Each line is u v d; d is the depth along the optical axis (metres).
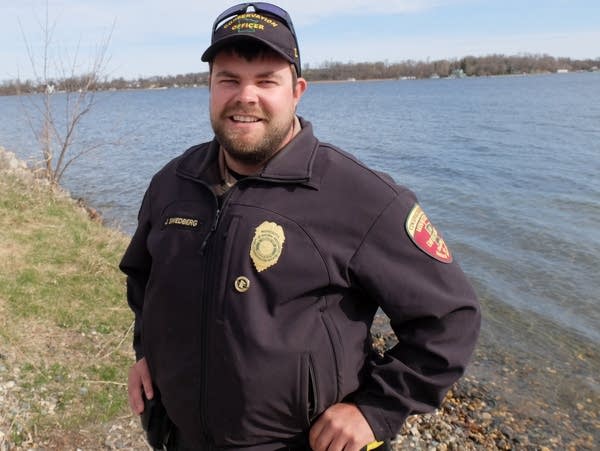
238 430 1.69
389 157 20.47
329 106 54.44
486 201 13.16
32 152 20.72
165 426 2.05
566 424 4.84
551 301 7.54
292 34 1.77
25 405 3.71
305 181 1.65
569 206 12.48
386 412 1.64
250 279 1.62
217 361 1.67
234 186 1.73
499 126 30.77
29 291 5.41
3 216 7.44
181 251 1.77
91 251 6.84
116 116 48.91
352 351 1.68
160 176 2.04
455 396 5.20
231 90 1.71
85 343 4.72
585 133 25.89
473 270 8.71
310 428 1.70
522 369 5.75
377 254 1.61
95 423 3.66
